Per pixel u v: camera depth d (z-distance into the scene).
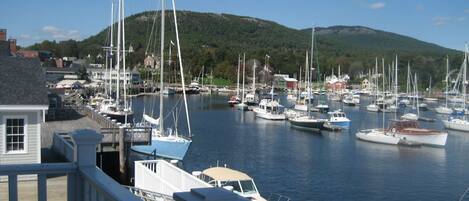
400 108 109.19
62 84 121.31
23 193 16.27
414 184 35.28
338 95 140.50
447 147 54.03
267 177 36.31
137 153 33.81
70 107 46.59
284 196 28.25
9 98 18.61
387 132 56.88
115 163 31.03
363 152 49.03
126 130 28.56
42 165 5.04
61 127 36.03
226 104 113.19
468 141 60.03
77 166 5.13
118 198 4.12
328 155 46.81
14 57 21.34
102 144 28.36
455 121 72.50
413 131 54.47
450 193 32.88
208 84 168.12
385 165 42.34
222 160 42.62
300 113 86.00
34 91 19.45
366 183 35.28
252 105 108.88
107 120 34.72
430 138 53.66
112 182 4.60
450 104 122.88
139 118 76.12
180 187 19.31
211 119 79.56
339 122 67.88
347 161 43.84
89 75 161.62
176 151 33.09
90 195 4.97
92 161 5.14
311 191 32.50
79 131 5.12
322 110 97.12
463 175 38.59
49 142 28.81
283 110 95.38
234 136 59.12
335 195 31.66
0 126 18.70
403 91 150.50
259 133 62.72
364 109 108.69
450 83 138.50
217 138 56.91
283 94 156.62
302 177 36.59
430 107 114.44
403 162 43.94
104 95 90.06
